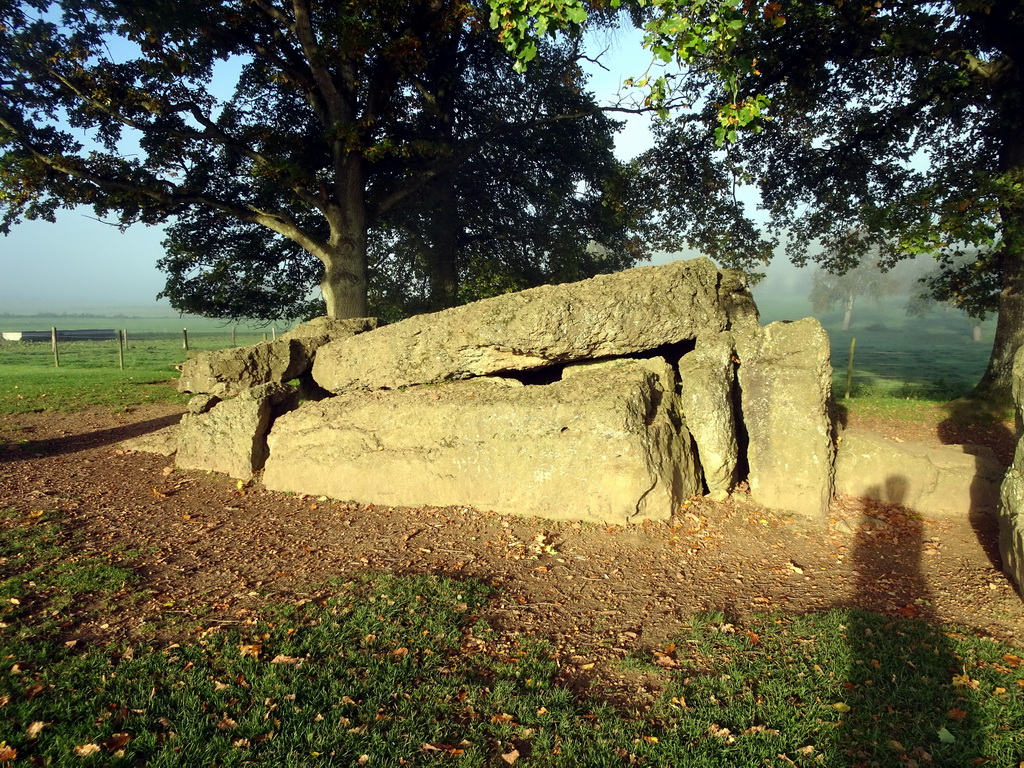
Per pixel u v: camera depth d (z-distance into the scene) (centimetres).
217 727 373
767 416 764
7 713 379
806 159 1772
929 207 1212
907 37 1270
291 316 2169
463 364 848
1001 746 360
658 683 434
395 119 1791
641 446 705
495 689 418
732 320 861
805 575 611
